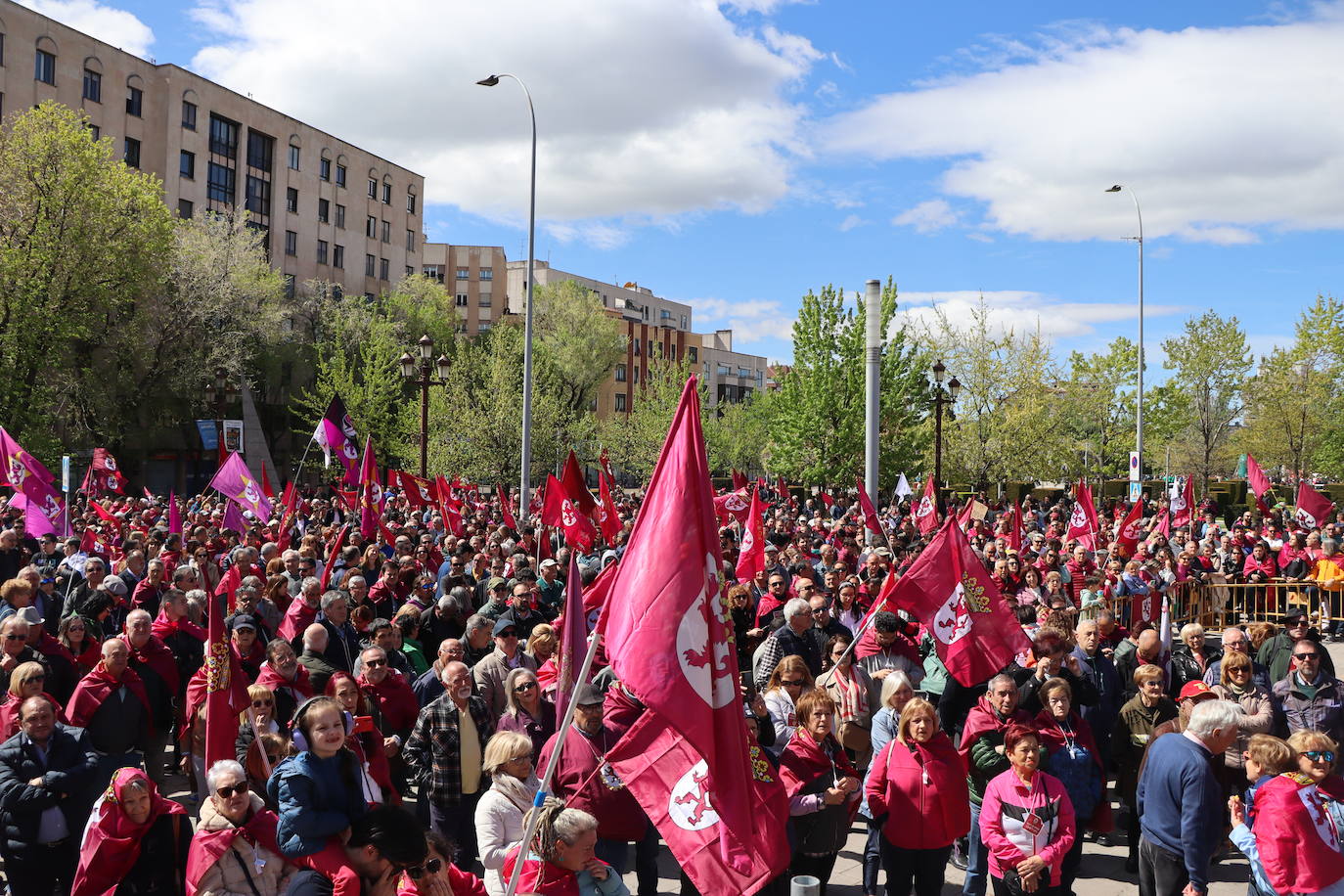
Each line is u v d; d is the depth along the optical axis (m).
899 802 6.23
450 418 44.22
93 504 22.64
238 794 5.24
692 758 4.89
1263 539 21.41
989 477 45.50
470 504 27.19
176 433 49.41
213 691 6.28
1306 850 5.39
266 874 5.18
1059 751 6.84
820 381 42.59
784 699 7.14
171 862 5.85
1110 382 49.06
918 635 10.68
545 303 73.56
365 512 17.31
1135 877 7.79
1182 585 17.03
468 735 6.91
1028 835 5.90
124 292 39.34
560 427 46.47
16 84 50.56
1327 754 5.48
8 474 16.86
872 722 8.03
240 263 50.03
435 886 4.64
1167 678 9.39
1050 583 12.38
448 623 10.50
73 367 42.53
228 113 62.41
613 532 17.47
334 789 5.00
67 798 6.64
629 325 102.38
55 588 12.38
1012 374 45.28
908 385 43.06
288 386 57.00
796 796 6.29
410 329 62.97
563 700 6.14
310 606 9.82
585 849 4.78
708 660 4.16
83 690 7.96
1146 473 56.97
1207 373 46.91
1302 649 8.23
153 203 39.59
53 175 36.59
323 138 70.69
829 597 9.67
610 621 4.28
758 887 4.68
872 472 21.83
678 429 4.32
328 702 5.09
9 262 35.12
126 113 56.94
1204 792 5.80
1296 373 46.56
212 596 6.34
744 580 12.44
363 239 74.88
